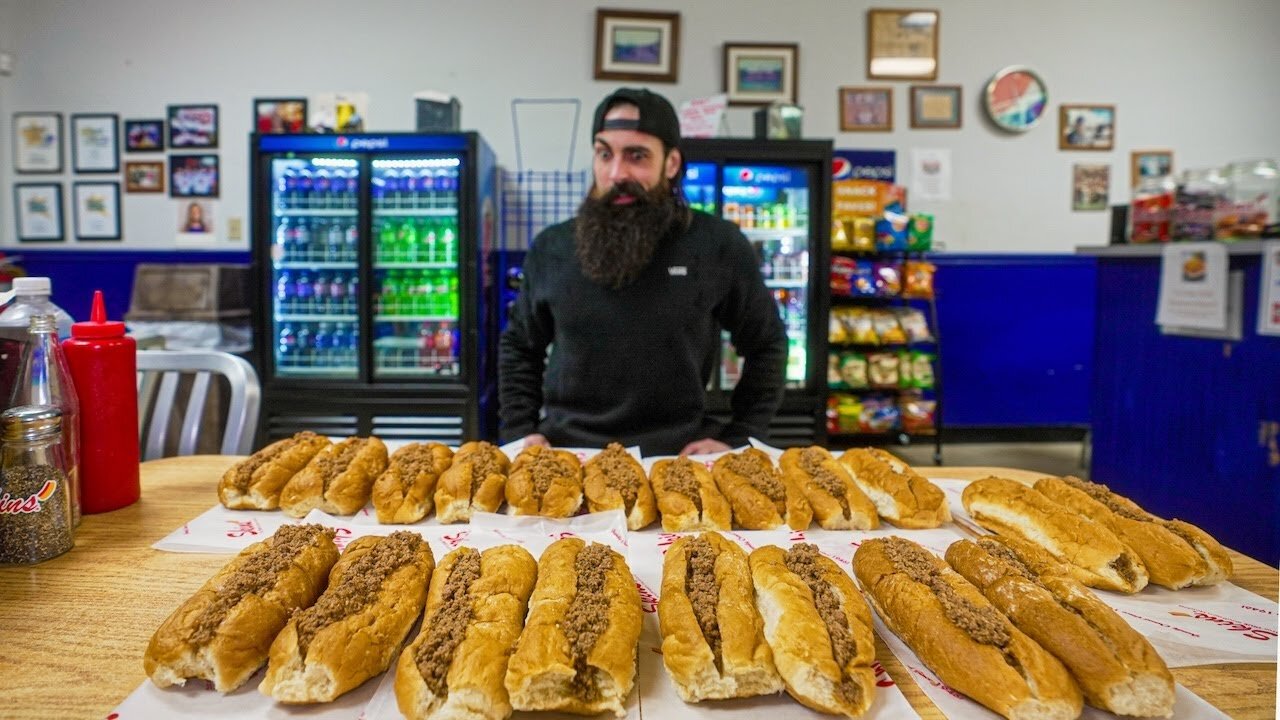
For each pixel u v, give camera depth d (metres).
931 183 5.41
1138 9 5.48
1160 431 3.43
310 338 4.49
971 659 0.86
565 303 2.19
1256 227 3.01
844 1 5.23
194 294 4.39
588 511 1.45
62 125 5.21
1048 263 5.56
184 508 1.43
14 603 1.03
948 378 5.62
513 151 5.20
